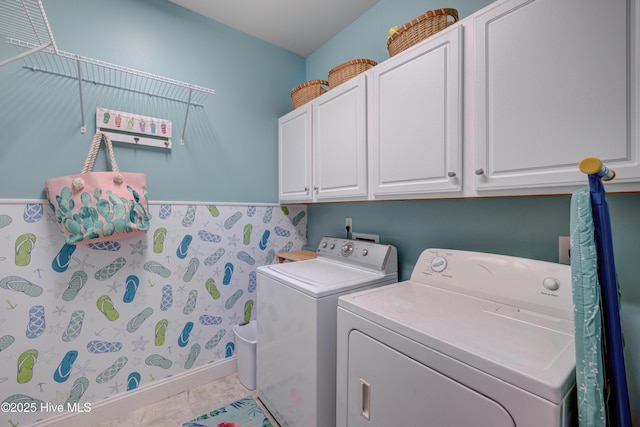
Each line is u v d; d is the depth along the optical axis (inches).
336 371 49.9
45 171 56.9
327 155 67.9
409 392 34.0
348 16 78.2
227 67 81.5
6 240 53.1
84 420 60.8
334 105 65.6
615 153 29.5
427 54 46.7
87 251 60.7
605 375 24.2
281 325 60.1
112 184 58.3
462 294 46.5
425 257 54.8
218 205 79.4
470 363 28.5
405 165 50.2
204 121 77.4
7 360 53.7
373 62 64.2
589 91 31.1
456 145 42.8
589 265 24.1
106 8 63.2
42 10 42.4
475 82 40.9
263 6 73.9
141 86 67.6
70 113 59.5
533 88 35.2
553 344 30.1
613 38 29.5
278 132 91.4
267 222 89.4
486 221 52.5
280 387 60.9
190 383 75.0
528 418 24.5
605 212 24.9
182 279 73.5
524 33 35.9
